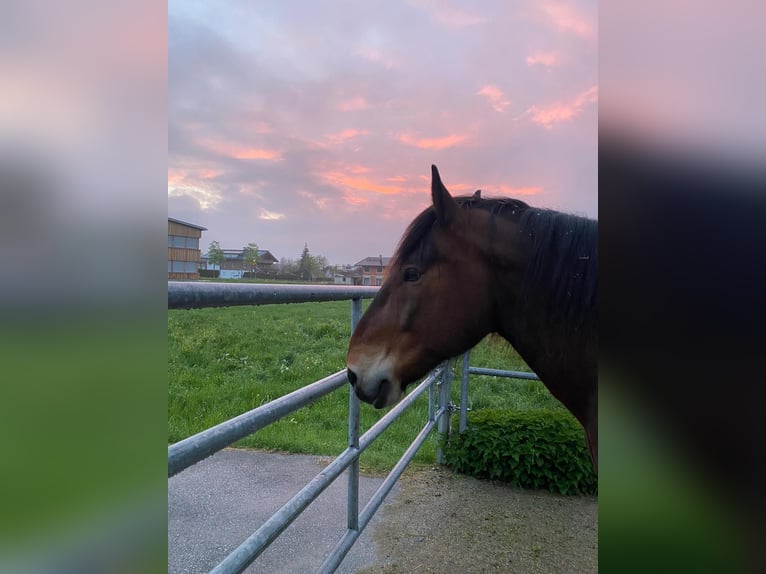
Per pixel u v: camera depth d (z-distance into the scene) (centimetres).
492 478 323
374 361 150
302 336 877
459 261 147
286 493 294
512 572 219
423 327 148
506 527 259
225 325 978
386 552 233
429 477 325
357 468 183
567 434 317
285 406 127
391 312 150
